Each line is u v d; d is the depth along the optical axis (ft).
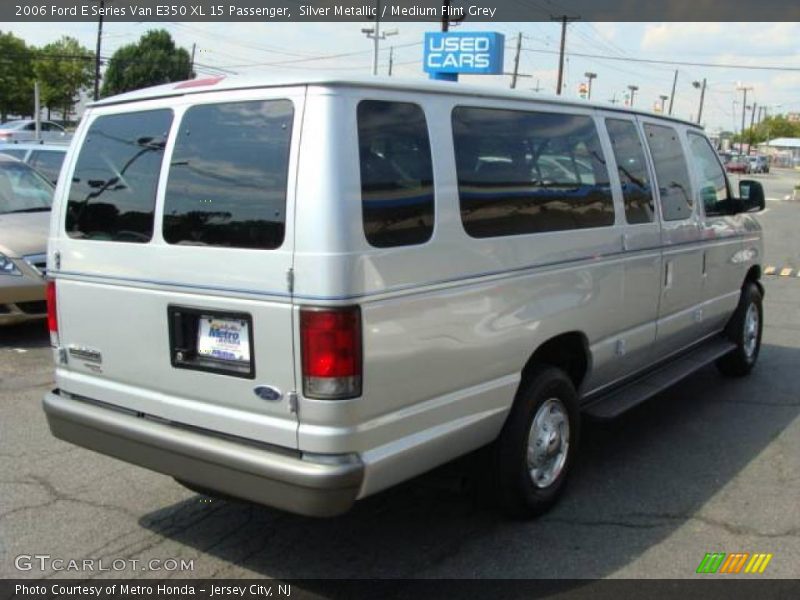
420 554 12.52
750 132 386.52
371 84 10.48
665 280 17.07
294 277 10.00
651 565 12.14
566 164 13.93
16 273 24.40
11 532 13.19
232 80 11.01
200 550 12.67
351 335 9.93
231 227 10.64
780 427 18.51
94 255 12.17
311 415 10.09
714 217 19.60
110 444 12.10
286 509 10.26
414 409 10.98
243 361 10.64
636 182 16.01
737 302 21.34
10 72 180.34
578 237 13.92
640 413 19.54
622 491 14.85
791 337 27.89
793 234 66.33
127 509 14.08
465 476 13.17
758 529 13.35
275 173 10.30
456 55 62.44
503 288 12.19
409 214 10.73
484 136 12.16
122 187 11.96
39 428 17.97
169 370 11.43
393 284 10.44
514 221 12.54
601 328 14.84
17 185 29.35
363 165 10.21
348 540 12.97
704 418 19.13
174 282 11.18
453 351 11.44
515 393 12.78
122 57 178.40
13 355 24.07
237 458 10.51
